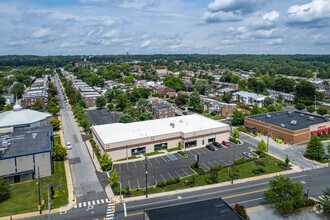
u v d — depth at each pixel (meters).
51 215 47.41
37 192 55.62
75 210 48.97
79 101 146.00
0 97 144.50
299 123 94.69
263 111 116.50
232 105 129.12
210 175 63.09
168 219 36.69
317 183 59.41
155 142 78.81
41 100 145.75
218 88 188.88
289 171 65.69
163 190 56.06
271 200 47.56
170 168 67.38
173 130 84.38
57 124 103.06
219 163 70.56
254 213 47.78
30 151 62.41
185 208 39.69
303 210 49.03
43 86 197.75
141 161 72.06
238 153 77.81
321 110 124.81
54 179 61.78
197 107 135.62
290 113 105.88
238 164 69.69
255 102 147.50
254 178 62.03
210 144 85.69
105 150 71.06
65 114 135.38
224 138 89.44
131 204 50.84
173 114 125.25
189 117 102.56
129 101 143.75
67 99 180.00
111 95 163.75
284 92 180.75
